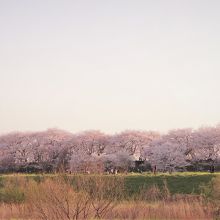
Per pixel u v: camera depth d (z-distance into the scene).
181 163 95.81
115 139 114.50
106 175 27.97
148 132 121.75
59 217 25.36
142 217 28.80
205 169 96.50
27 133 119.69
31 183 31.45
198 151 102.81
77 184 26.02
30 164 110.81
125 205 29.34
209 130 107.56
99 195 25.95
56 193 25.22
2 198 35.22
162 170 95.88
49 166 105.50
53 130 121.69
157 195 35.69
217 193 32.81
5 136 118.62
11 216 29.28
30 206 29.34
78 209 25.05
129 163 98.50
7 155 111.00
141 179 51.31
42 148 112.38
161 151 97.75
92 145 111.94
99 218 25.58
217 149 100.69
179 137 106.12
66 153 110.25
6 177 43.47
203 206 31.31
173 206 31.09
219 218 29.14
